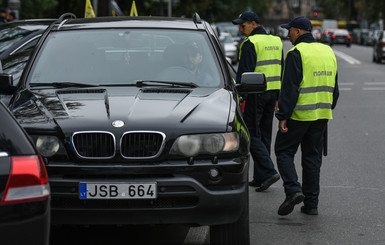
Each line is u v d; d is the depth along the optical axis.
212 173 9.45
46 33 12.42
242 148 9.81
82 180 9.27
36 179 6.82
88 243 10.80
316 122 12.49
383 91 37.44
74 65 11.68
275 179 14.69
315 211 12.72
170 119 9.66
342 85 40.97
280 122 12.36
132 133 9.48
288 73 12.22
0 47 16.31
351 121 25.67
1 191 6.66
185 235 11.36
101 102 10.23
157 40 12.05
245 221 9.96
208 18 83.00
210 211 9.39
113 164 9.38
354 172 16.50
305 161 12.69
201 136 9.55
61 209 9.32
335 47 113.88
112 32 12.26
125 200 9.34
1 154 6.75
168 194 9.28
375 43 65.31
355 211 13.00
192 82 11.38
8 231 6.68
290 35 12.70
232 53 59.25
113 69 11.56
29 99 10.59
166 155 9.44
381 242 11.10
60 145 9.48
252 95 14.59
